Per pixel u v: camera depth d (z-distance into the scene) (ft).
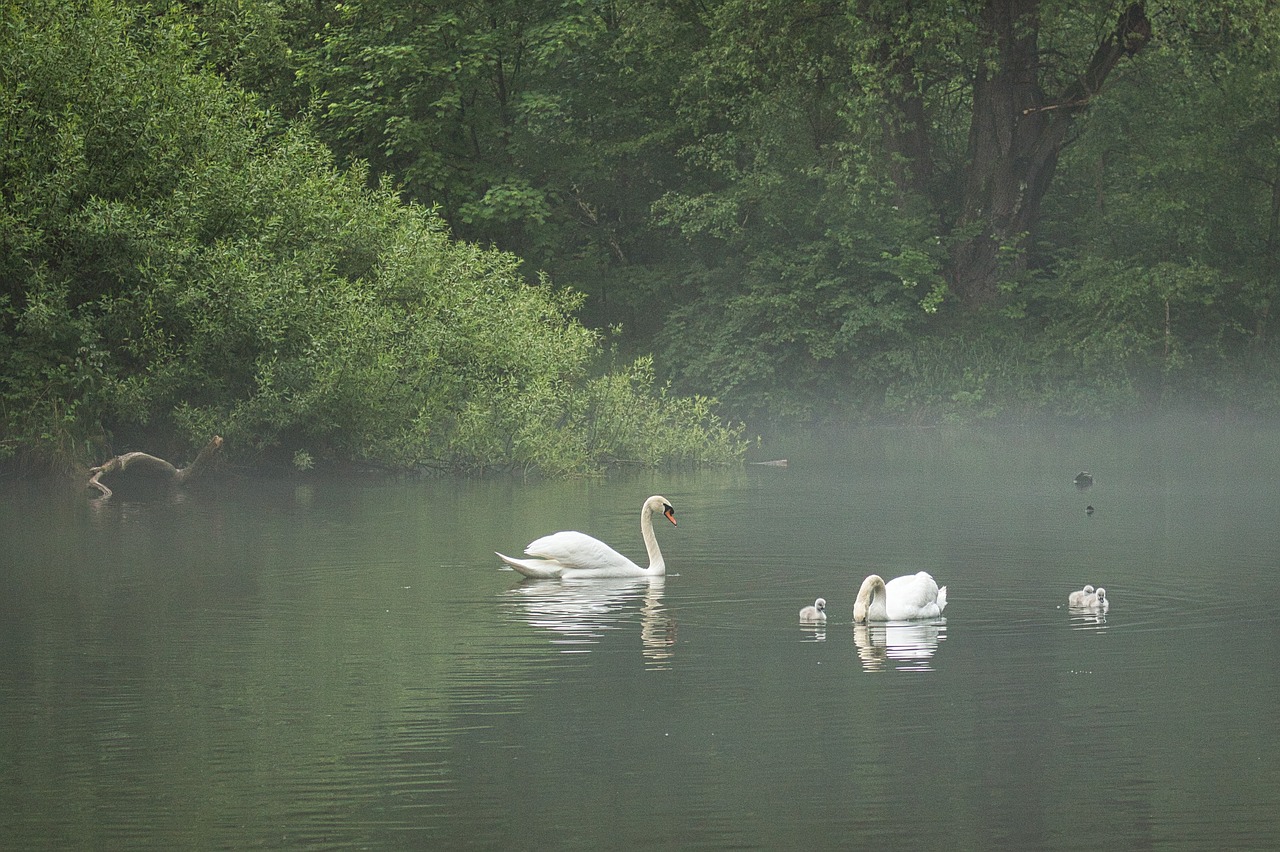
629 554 54.49
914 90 135.64
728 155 141.18
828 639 38.99
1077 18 134.82
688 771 27.22
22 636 39.40
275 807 25.39
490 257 102.58
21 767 27.73
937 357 135.13
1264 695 32.48
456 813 25.03
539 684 33.81
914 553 54.08
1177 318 136.77
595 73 147.33
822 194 137.08
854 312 134.10
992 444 111.75
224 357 85.15
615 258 156.46
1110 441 112.68
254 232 88.48
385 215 96.94
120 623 41.14
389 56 131.75
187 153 88.84
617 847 23.45
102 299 82.74
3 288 83.61
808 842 23.66
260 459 89.40
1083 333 135.13
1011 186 136.36
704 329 141.90
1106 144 134.92
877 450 107.65
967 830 24.18
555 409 93.56
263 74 134.51
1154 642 38.22
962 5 128.57
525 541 57.93
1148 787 26.27
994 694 32.65
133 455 79.30
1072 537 58.08
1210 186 132.46
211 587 47.16
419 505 71.87
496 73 143.84
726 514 67.21
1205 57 129.18
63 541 58.18
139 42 93.25
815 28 132.26
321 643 38.45
